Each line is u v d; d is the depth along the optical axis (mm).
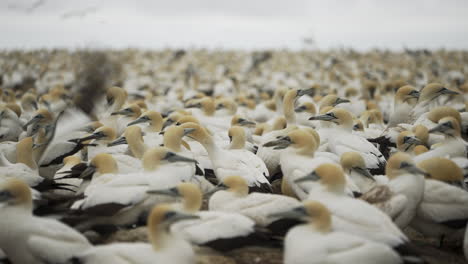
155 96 35469
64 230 9766
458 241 11680
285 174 12586
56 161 15828
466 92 30422
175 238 9297
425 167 12008
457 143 14000
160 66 65188
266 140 16406
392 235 9680
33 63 57312
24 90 46656
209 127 19656
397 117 20109
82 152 16688
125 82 44875
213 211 10945
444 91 19531
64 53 72438
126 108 18359
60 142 15914
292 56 80938
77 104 16781
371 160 14844
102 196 11102
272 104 28594
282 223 11078
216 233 10211
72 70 47312
